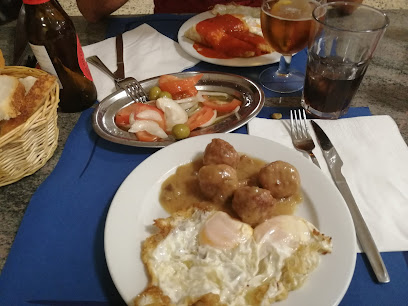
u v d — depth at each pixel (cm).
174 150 33
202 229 26
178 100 41
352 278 25
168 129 38
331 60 35
